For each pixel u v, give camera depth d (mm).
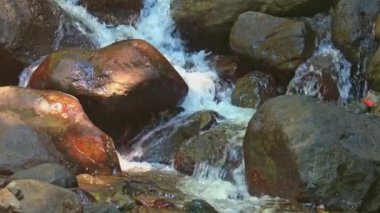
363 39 10617
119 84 9477
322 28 11180
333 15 10977
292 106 8125
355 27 10641
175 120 9984
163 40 12195
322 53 10836
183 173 9062
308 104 8109
